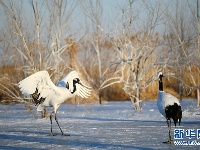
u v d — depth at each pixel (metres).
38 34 22.64
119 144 12.04
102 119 20.64
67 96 14.66
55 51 23.41
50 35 23.09
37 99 14.51
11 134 14.77
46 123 18.92
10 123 19.12
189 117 20.92
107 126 17.17
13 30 22.70
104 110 27.09
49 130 15.96
